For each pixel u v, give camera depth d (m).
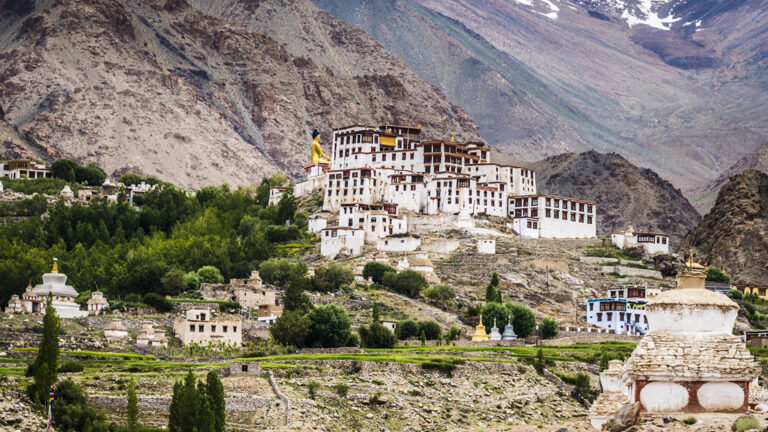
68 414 185.25
